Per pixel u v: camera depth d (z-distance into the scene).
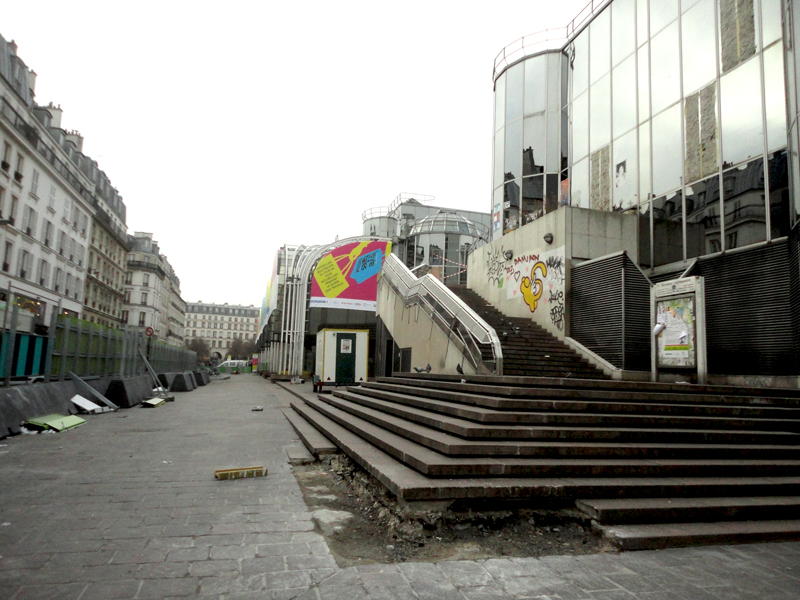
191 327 149.50
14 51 31.06
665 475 4.88
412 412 6.96
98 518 4.24
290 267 34.75
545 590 3.06
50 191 34.44
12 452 7.06
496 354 9.53
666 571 3.40
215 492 5.20
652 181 12.93
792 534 4.12
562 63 17.20
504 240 15.48
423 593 2.97
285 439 8.90
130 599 2.79
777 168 9.55
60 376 11.93
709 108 11.30
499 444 4.86
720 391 7.51
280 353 34.00
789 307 9.05
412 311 15.10
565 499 4.34
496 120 19.55
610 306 10.93
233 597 2.85
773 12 9.90
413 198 41.38
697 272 10.96
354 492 5.31
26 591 2.84
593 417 5.64
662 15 12.89
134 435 8.99
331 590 2.98
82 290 41.69
